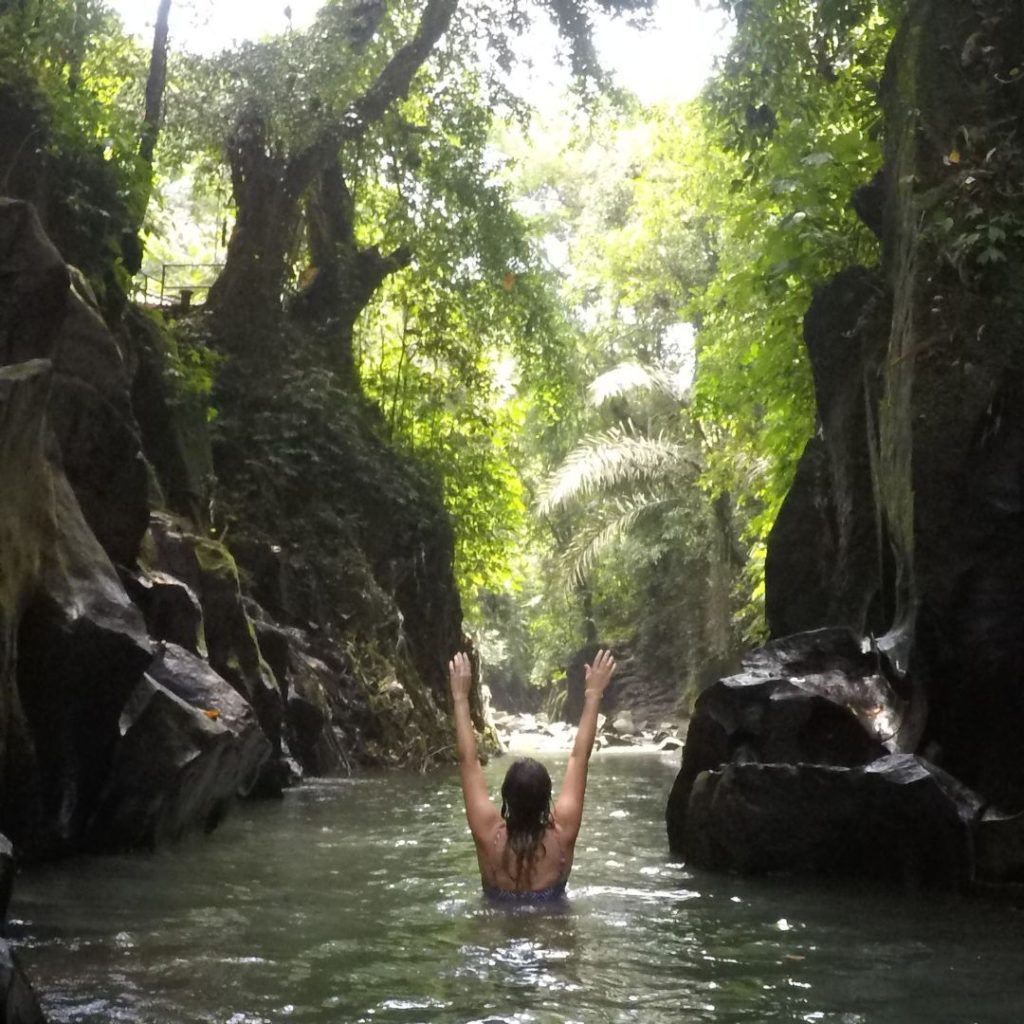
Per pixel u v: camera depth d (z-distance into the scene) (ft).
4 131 36.29
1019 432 21.26
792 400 38.40
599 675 20.59
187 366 49.29
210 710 26.66
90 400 29.19
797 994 13.43
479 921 17.20
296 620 52.39
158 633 30.81
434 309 74.28
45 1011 12.34
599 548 89.76
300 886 20.12
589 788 43.50
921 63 25.91
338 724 49.78
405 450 70.44
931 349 22.56
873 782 20.01
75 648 21.30
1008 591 21.13
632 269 88.99
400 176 72.02
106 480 29.58
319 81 60.08
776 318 37.35
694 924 17.15
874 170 34.14
